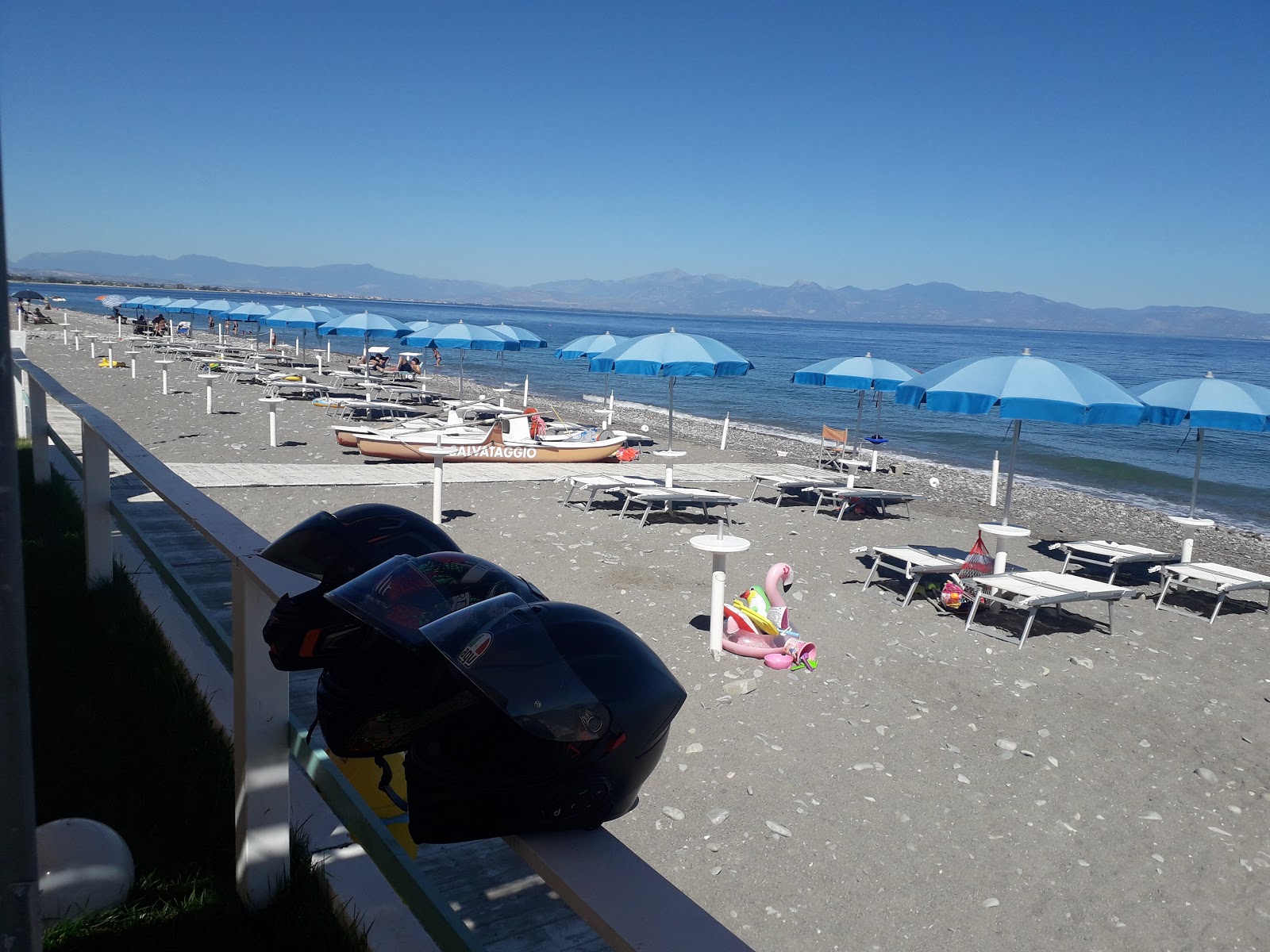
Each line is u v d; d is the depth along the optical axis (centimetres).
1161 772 648
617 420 2981
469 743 155
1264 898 505
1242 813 598
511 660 157
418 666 196
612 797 158
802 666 794
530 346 2605
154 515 984
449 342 2470
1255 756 683
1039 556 1339
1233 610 1100
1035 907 483
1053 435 3462
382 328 2706
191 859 364
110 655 548
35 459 911
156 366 3381
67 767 425
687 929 128
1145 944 459
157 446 1747
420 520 274
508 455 1794
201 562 805
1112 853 541
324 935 310
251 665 304
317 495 1366
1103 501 1986
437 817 155
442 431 1905
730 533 1310
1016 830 559
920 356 10038
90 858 325
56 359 3444
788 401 4425
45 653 545
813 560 1184
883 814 565
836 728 680
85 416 572
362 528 262
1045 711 741
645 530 1291
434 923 242
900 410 4181
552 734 148
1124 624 1008
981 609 1012
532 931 354
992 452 2838
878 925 459
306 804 376
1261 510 2052
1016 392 953
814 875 497
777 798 575
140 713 480
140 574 673
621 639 174
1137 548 1230
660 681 169
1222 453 3108
